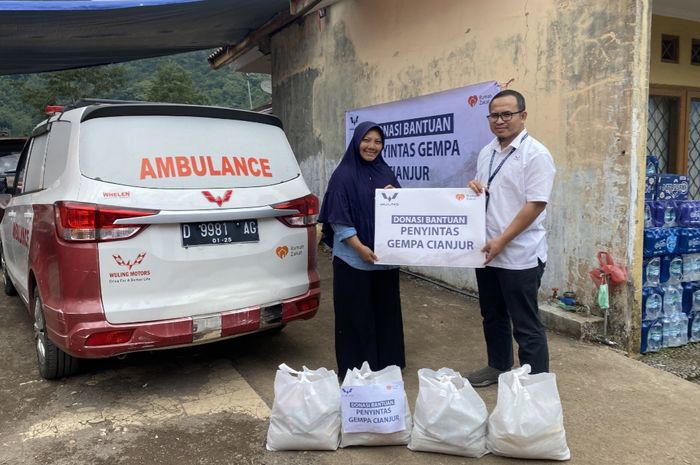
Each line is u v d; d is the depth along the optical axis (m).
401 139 6.65
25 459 2.89
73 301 3.22
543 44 4.71
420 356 4.26
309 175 9.08
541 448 2.73
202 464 2.85
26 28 7.14
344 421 2.91
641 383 3.69
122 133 3.42
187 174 3.47
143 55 10.86
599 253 4.35
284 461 2.86
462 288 6.01
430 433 2.83
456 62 5.72
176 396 3.63
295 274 3.88
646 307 4.37
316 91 8.62
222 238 3.52
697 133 7.23
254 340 4.68
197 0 6.91
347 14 7.57
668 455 2.84
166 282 3.35
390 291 3.74
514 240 3.18
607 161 4.27
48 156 3.97
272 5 8.14
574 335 4.46
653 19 6.53
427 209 3.30
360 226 3.46
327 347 4.52
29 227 4.08
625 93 4.09
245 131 3.85
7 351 4.49
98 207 3.17
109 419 3.32
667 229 4.40
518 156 3.14
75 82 25.06
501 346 3.64
